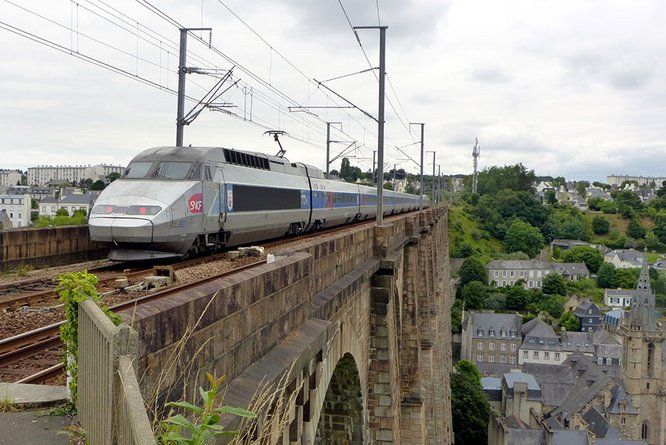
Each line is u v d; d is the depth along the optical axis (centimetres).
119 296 1127
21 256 1695
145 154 2016
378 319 1738
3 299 1198
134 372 379
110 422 390
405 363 2584
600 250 16338
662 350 8969
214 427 356
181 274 1523
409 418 2547
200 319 507
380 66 2156
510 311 12106
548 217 17562
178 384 500
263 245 2622
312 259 952
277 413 556
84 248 2000
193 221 1880
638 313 8831
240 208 2225
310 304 948
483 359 10519
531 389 8581
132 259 1766
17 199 7400
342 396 1516
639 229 18112
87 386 493
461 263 13850
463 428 7419
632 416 8181
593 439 7262
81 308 535
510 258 14388
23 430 536
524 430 7144
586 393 8494
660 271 13600
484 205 16938
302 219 3028
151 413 444
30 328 980
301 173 3148
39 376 715
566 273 14025
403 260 2664
